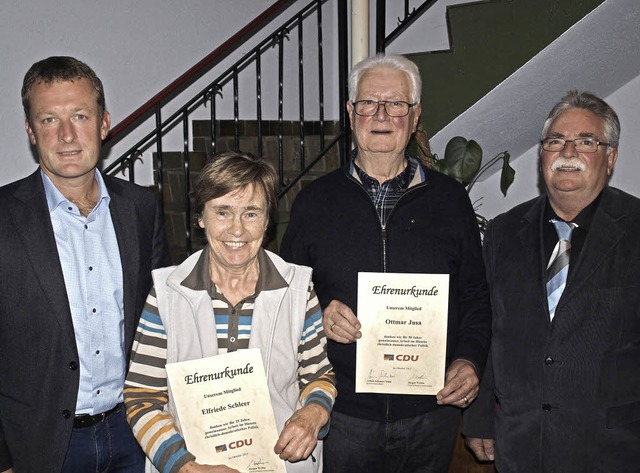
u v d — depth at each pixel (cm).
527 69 282
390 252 176
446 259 178
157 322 148
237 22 438
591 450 158
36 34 354
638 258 158
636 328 158
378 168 179
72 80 152
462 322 182
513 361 169
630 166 373
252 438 139
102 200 165
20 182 160
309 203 184
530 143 390
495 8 277
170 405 146
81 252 160
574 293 160
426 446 179
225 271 147
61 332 152
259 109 318
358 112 176
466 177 288
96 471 163
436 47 424
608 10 264
